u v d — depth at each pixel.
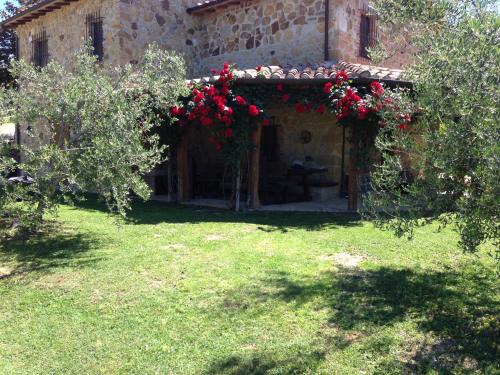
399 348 3.42
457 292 4.43
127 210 9.31
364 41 11.15
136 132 6.17
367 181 8.96
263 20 11.45
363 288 4.54
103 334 3.74
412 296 4.33
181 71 7.24
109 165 5.95
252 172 9.25
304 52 10.70
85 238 6.81
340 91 8.27
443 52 3.36
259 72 8.70
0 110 6.14
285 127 11.48
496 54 3.12
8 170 6.23
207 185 11.90
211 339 3.60
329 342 3.52
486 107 3.11
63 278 5.03
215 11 12.55
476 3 3.59
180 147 10.30
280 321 3.87
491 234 3.43
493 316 3.91
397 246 6.05
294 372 3.14
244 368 3.20
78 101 6.22
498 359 3.24
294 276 4.93
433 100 3.47
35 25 14.49
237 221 7.98
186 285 4.70
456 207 3.60
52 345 3.59
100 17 11.84
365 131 8.57
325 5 10.17
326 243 6.28
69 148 6.25
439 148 3.47
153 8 12.02
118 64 11.34
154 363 3.30
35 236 6.96
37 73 6.57
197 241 6.49
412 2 4.04
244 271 5.11
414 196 3.84
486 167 3.08
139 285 4.75
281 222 7.84
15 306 4.33
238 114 8.76
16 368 3.29
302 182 10.39
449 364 3.20
